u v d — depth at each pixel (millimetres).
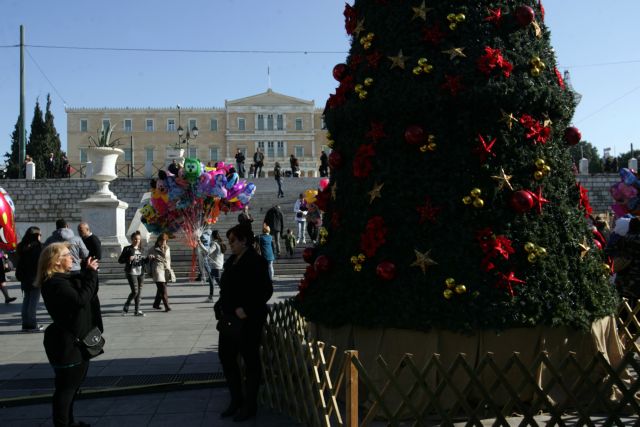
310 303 5801
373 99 5594
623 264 6805
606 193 33906
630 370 5988
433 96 5352
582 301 5355
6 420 5625
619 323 6312
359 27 5957
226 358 5613
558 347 5211
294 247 22406
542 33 5898
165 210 16531
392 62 5555
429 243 5270
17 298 15492
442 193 5309
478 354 5078
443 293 5109
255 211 28656
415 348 5168
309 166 82438
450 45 5461
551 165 5598
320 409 4895
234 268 5562
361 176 5641
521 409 4570
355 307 5402
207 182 16000
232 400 5605
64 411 4855
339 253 5734
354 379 4367
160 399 6211
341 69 6086
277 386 5711
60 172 43094
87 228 10664
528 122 5438
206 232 17141
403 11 5648
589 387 4715
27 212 31234
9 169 48094
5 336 10086
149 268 12555
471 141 5355
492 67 5312
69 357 4840
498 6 5625
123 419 5578
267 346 5836
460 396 4496
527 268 5223
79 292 4859
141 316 11961
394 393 5125
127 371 7445
